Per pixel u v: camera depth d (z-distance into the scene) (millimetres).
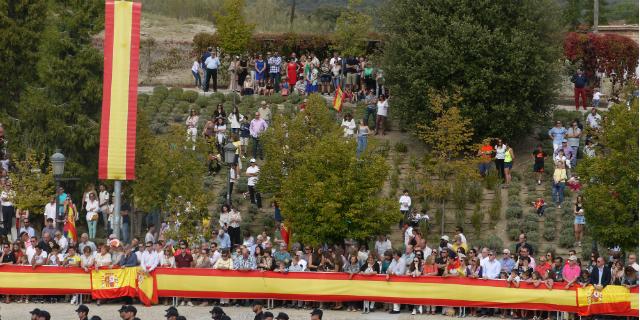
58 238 56188
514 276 49750
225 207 60531
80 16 68625
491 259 51375
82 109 69125
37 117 68125
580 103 84500
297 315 50344
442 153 67688
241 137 74500
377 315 50438
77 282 52375
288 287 51156
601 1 118688
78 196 67688
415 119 75312
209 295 51750
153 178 60750
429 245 63812
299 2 147875
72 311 51094
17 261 53656
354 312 51062
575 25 111438
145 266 52094
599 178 57219
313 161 58969
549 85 75750
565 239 63062
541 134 77875
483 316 50531
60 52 68500
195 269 51812
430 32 76062
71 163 67188
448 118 67938
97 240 62438
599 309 48812
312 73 85250
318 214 58312
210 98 84688
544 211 66500
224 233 58312
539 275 49781
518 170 73250
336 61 85312
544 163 72875
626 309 48625
